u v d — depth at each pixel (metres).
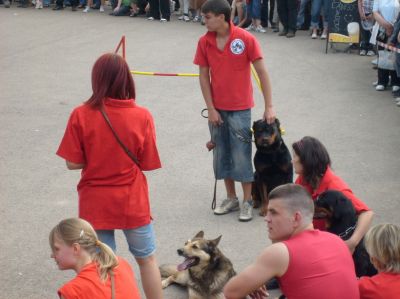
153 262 5.07
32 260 6.39
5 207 7.63
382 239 4.06
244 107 7.03
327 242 3.74
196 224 7.18
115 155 4.76
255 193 7.54
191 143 9.94
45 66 15.12
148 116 4.87
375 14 12.85
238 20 19.84
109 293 3.76
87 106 4.73
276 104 11.98
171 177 8.58
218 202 7.78
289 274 3.61
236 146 7.12
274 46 17.12
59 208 7.63
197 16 21.16
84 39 18.27
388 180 8.39
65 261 3.91
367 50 16.00
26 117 11.29
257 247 6.63
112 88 4.71
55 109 11.78
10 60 15.70
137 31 19.44
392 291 3.99
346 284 3.64
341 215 4.89
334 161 9.09
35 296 5.74
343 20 15.88
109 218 4.84
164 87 13.31
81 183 4.88
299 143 5.36
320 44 17.42
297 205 3.79
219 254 5.55
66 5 24.22
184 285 5.92
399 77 12.19
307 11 19.41
